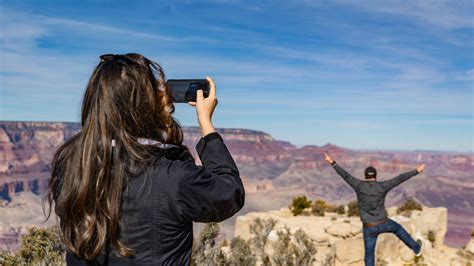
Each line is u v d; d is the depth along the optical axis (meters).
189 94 1.85
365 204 8.27
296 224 19.30
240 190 1.66
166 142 1.76
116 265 1.61
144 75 1.72
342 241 15.19
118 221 1.58
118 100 1.65
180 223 1.62
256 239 7.75
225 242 8.60
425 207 24.22
